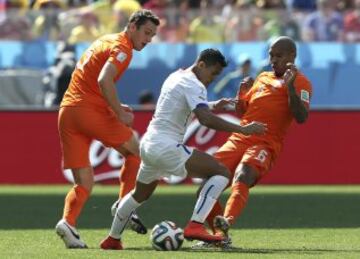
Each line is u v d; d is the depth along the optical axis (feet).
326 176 212.02
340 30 236.63
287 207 161.99
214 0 251.19
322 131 212.02
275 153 113.19
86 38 231.91
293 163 211.61
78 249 105.91
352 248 107.76
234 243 112.88
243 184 110.22
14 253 101.35
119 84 230.27
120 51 108.68
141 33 110.01
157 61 231.71
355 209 159.02
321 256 99.09
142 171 105.29
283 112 112.68
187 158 103.35
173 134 103.81
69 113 111.34
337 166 212.23
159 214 150.00
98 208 159.12
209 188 103.55
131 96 230.89
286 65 113.29
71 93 112.06
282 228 130.52
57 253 101.35
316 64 234.58
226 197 177.58
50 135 209.36
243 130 101.86
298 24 236.63
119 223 106.01
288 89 109.60
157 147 103.19
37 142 209.15
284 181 212.02
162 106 104.06
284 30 235.81
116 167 206.18
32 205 165.37
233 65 230.27
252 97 114.11
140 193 106.01
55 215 148.97
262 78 114.83
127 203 105.70
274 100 112.68
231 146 114.11
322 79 233.76
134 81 230.48
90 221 139.33
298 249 106.52
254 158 111.34
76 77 112.06
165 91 104.32
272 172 212.02
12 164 208.85
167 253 101.45
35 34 232.53
